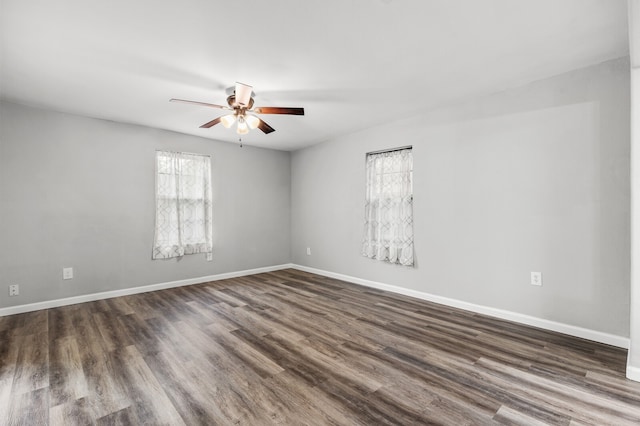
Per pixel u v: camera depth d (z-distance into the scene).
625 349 2.48
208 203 4.95
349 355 2.43
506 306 3.16
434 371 2.18
